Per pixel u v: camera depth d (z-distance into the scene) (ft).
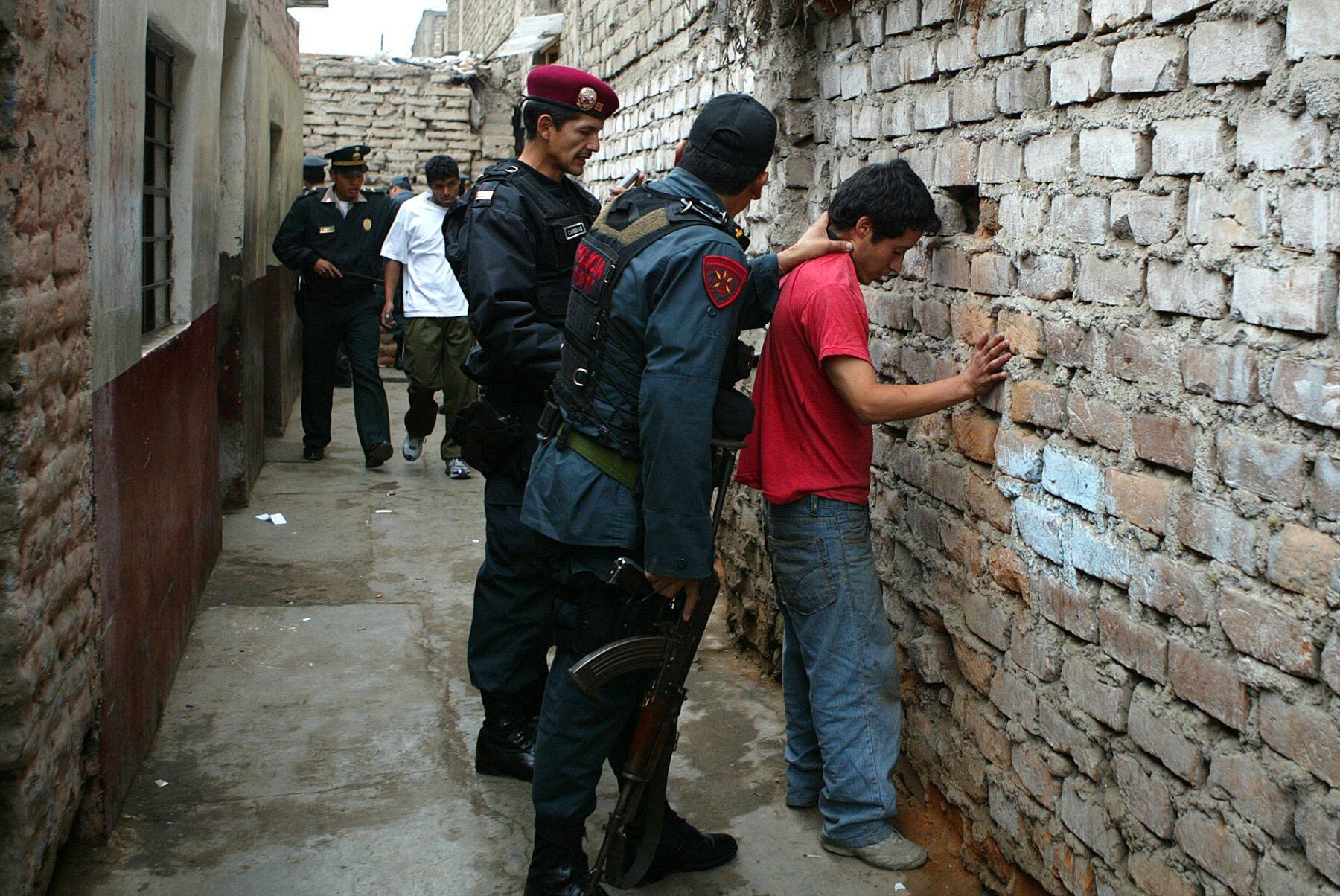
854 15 11.53
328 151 42.50
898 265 9.71
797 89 12.75
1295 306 5.93
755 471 9.96
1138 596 7.24
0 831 7.55
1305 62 5.84
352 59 42.27
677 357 7.80
